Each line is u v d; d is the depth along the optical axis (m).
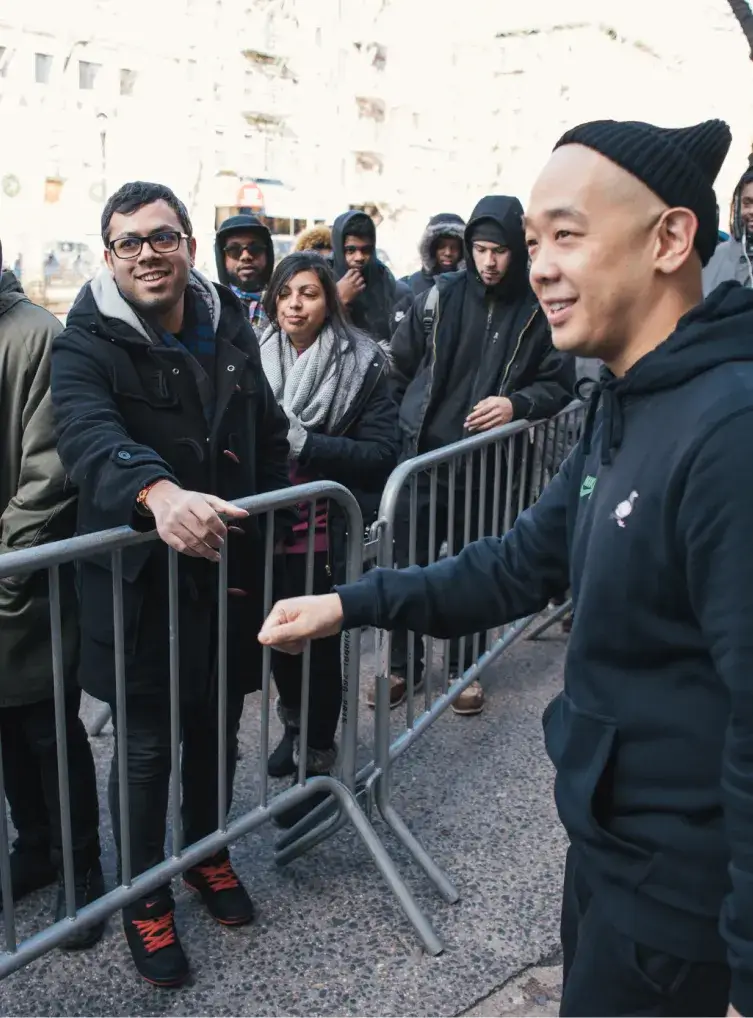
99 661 2.04
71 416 1.89
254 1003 2.08
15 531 2.12
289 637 1.46
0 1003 2.06
